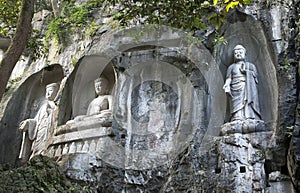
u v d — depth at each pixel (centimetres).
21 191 771
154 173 937
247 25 1027
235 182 836
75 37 1155
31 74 1220
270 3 977
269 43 955
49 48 1218
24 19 711
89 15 1166
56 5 1260
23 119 1227
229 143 880
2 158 1158
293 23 920
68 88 1120
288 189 811
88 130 999
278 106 874
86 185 942
